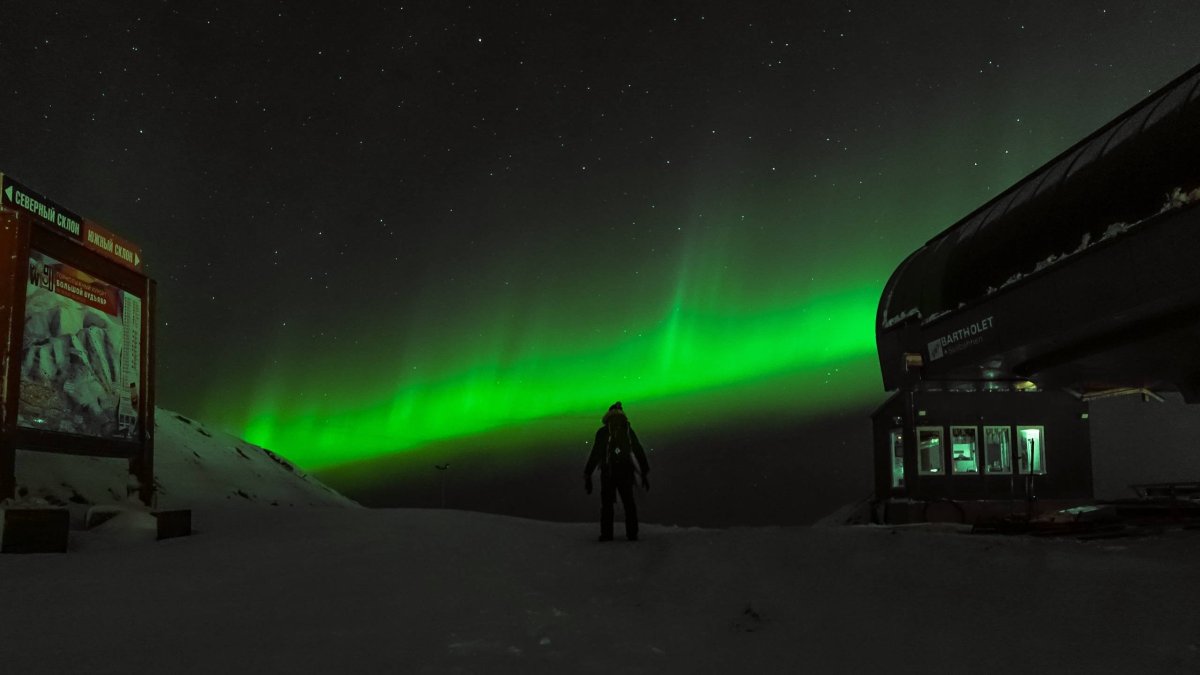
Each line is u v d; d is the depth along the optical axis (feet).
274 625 12.45
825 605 13.11
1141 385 36.29
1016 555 14.38
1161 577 11.55
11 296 23.16
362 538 24.72
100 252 27.78
